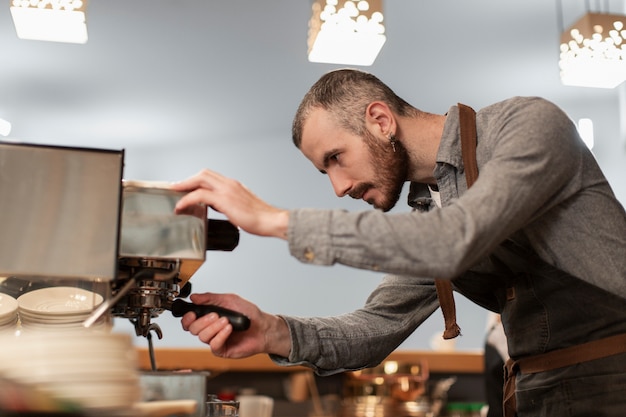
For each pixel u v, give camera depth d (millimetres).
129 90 4859
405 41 4723
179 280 1229
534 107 1189
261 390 3729
